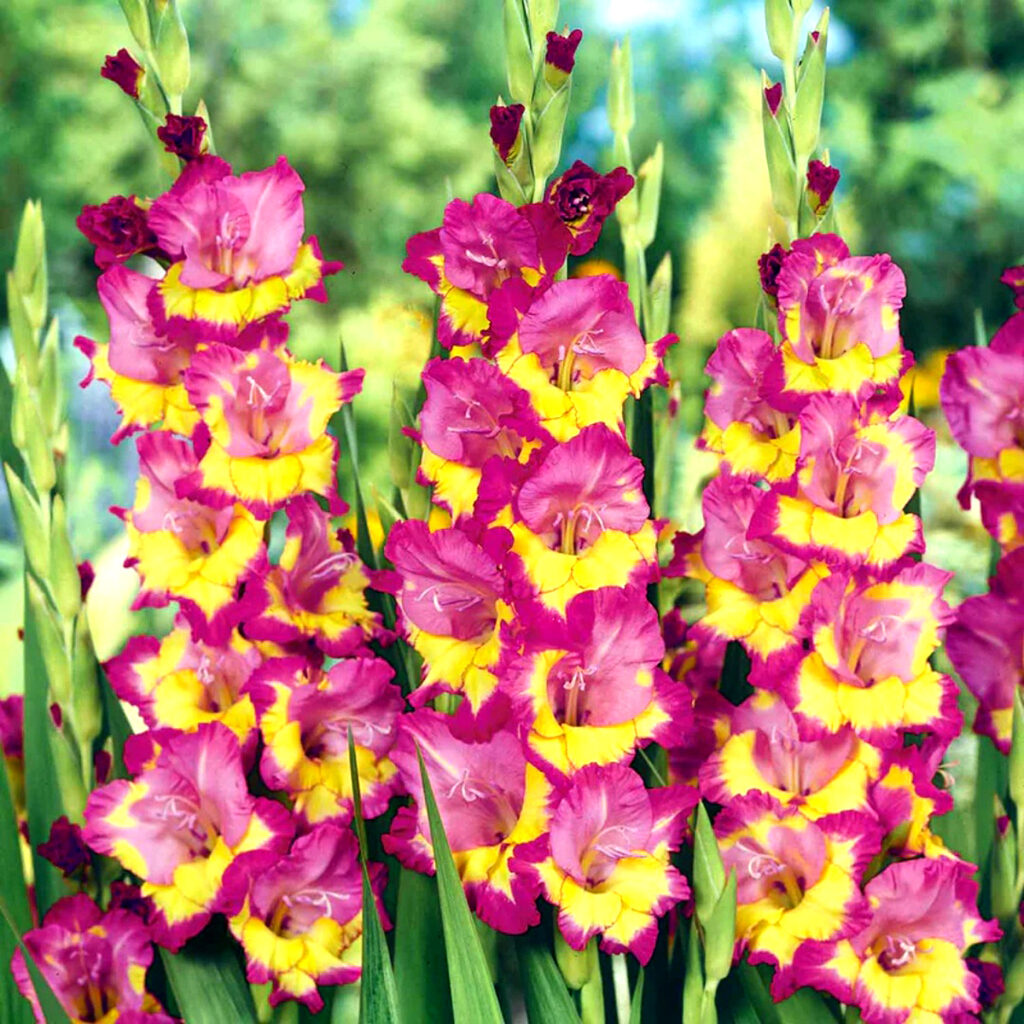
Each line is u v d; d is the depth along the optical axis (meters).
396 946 1.80
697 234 5.62
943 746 1.86
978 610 1.91
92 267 7.74
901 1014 1.78
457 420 1.77
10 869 1.90
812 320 1.81
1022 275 1.92
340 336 1.89
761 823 1.80
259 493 1.79
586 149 9.52
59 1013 1.79
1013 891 1.92
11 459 1.93
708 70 10.05
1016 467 1.93
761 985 1.83
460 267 1.78
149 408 1.84
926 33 8.45
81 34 7.66
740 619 1.84
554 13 1.81
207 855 1.83
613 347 1.77
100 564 3.65
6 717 1.99
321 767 1.82
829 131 8.15
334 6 8.40
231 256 1.82
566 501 1.75
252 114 7.77
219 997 1.81
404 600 1.77
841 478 1.81
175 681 1.85
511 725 1.76
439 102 8.63
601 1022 1.79
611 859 1.78
